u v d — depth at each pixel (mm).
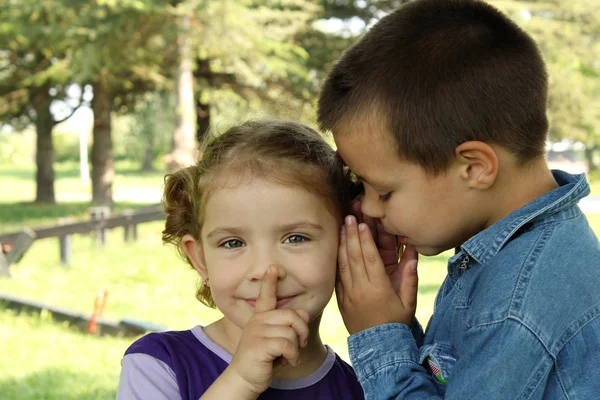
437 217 1706
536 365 1534
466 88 1647
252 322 1612
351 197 1896
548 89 1778
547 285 1569
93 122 23344
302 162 1724
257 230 1679
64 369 5344
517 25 1793
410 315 1863
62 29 17984
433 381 1754
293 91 22203
